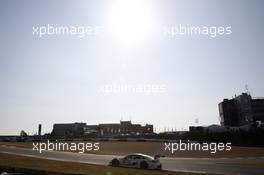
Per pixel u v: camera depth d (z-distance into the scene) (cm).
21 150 4362
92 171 1758
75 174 1598
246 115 10200
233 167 2614
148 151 4966
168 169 2417
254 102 10250
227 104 10538
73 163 2308
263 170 2403
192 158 3809
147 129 12938
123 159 2483
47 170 1688
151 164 2356
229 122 10406
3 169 1809
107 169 1950
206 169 2455
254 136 6462
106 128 12588
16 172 1755
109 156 3791
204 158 3803
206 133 7819
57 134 10912
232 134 7000
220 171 2322
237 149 5541
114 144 6725
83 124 12519
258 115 10144
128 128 12788
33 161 2333
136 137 10288
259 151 4988
